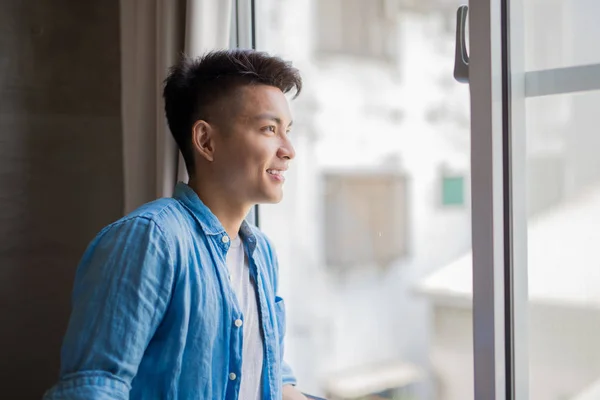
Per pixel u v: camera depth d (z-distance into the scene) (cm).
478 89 116
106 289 83
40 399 182
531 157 124
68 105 182
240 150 97
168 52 153
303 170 223
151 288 84
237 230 104
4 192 175
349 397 229
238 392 96
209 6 147
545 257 124
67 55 182
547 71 121
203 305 91
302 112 218
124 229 87
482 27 115
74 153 184
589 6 118
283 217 215
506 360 119
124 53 170
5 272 177
